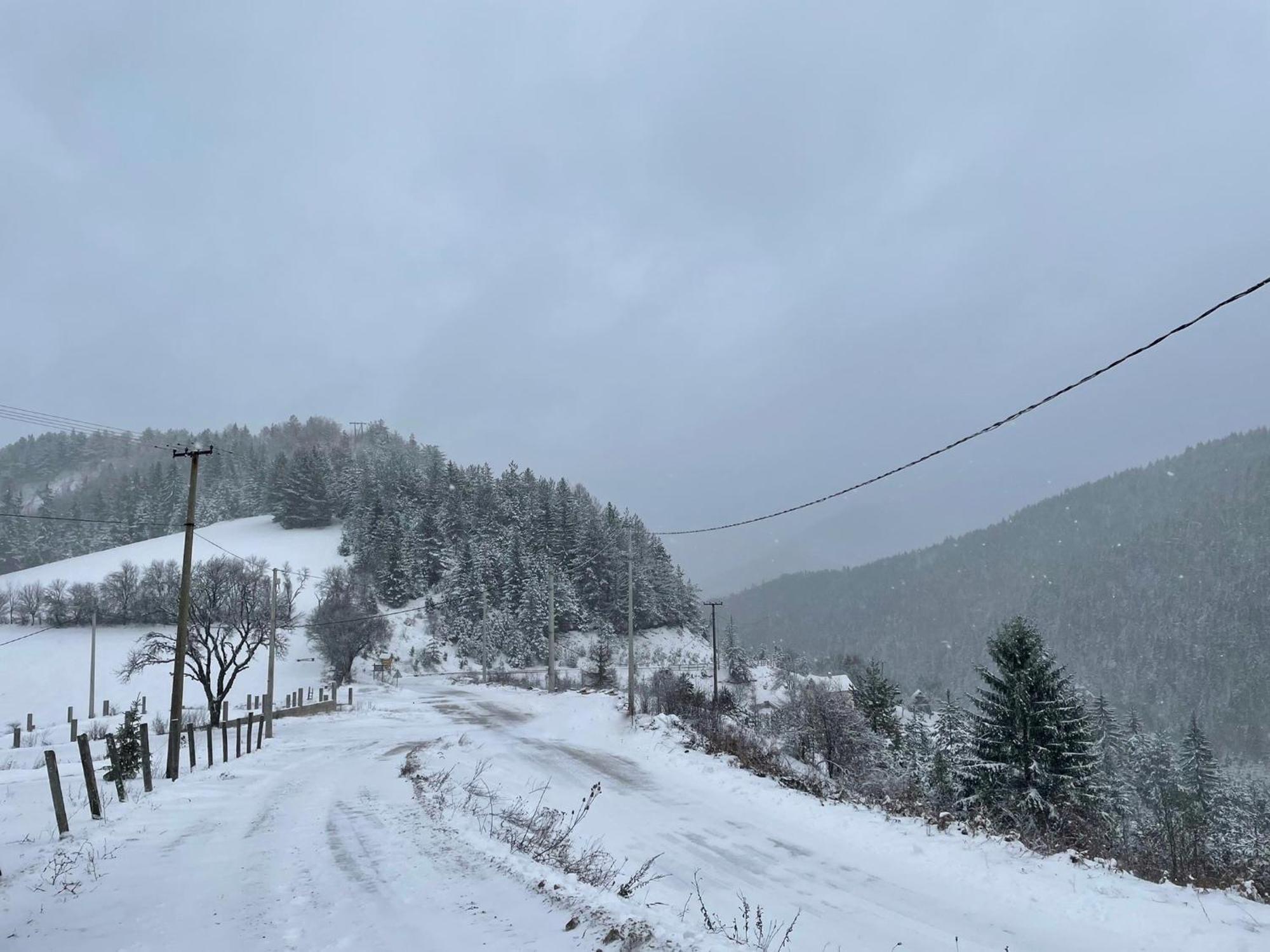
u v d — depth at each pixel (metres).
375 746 26.83
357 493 135.88
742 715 35.28
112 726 41.41
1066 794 23.70
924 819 13.16
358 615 79.75
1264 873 9.73
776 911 8.55
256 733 32.69
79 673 69.44
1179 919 7.88
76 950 6.13
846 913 8.59
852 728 28.61
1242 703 145.00
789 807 14.72
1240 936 7.32
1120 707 152.38
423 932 6.24
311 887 7.86
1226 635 174.12
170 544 124.81
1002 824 13.24
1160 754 52.88
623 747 24.39
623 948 5.73
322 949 5.95
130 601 83.81
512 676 78.25
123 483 164.75
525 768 19.97
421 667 87.00
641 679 61.16
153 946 6.16
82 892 7.93
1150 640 187.38
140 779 18.33
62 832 11.24
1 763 25.91
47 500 163.12
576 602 105.94
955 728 38.16
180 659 18.84
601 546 114.06
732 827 13.23
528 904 6.93
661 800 15.82
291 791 15.68
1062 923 8.17
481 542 111.50
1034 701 25.67
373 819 11.78
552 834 10.84
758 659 110.00
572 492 133.38
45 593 87.06
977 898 9.13
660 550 123.56
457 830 10.43
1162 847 11.38
